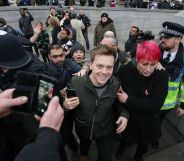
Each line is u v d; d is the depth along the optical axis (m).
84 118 2.17
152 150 3.12
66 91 1.92
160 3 19.62
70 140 2.79
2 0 12.96
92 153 3.03
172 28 2.67
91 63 2.01
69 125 2.33
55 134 0.96
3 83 1.63
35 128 1.34
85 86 2.04
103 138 2.30
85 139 2.42
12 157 1.38
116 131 2.31
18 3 14.16
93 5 16.53
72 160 2.93
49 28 7.55
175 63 2.77
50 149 0.89
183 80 2.85
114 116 2.34
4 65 1.55
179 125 3.38
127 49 6.16
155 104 2.25
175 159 2.86
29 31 9.63
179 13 4.17
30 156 0.85
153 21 16.47
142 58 2.05
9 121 1.31
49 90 1.30
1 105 1.15
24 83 1.30
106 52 1.90
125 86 2.33
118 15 15.26
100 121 2.17
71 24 9.09
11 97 1.26
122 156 3.00
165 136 3.36
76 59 3.95
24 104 1.27
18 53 1.63
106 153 2.30
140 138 2.54
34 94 1.28
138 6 18.77
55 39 7.40
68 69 3.50
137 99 2.22
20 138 1.33
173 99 2.90
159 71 2.28
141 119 2.42
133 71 2.26
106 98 2.09
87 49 10.35
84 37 10.30
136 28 6.08
